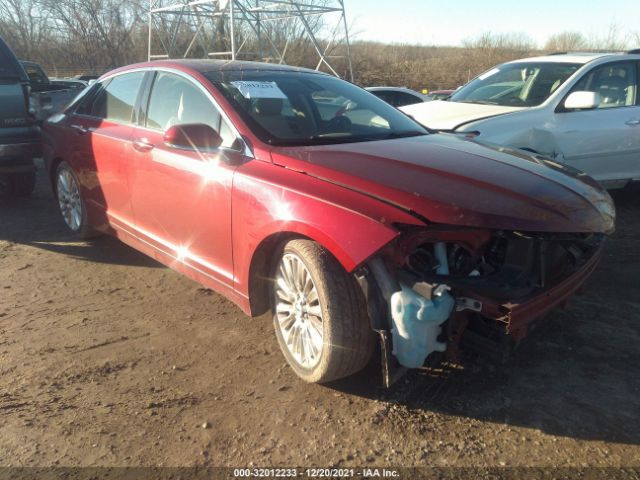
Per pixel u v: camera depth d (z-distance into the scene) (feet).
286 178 9.89
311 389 9.92
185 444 8.57
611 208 10.73
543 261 9.03
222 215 11.00
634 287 14.16
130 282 14.78
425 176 9.53
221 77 12.60
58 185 18.28
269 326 12.29
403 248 8.52
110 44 96.48
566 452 8.34
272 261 10.53
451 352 9.08
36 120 21.24
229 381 10.21
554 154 19.25
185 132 11.02
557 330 11.96
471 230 8.84
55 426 8.93
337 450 8.44
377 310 8.70
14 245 17.70
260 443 8.60
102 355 11.07
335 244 8.73
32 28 94.48
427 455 8.32
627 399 9.61
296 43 83.97
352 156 10.31
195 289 14.30
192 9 65.00
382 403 9.50
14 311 13.03
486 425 8.95
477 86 23.16
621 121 20.30
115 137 14.49
